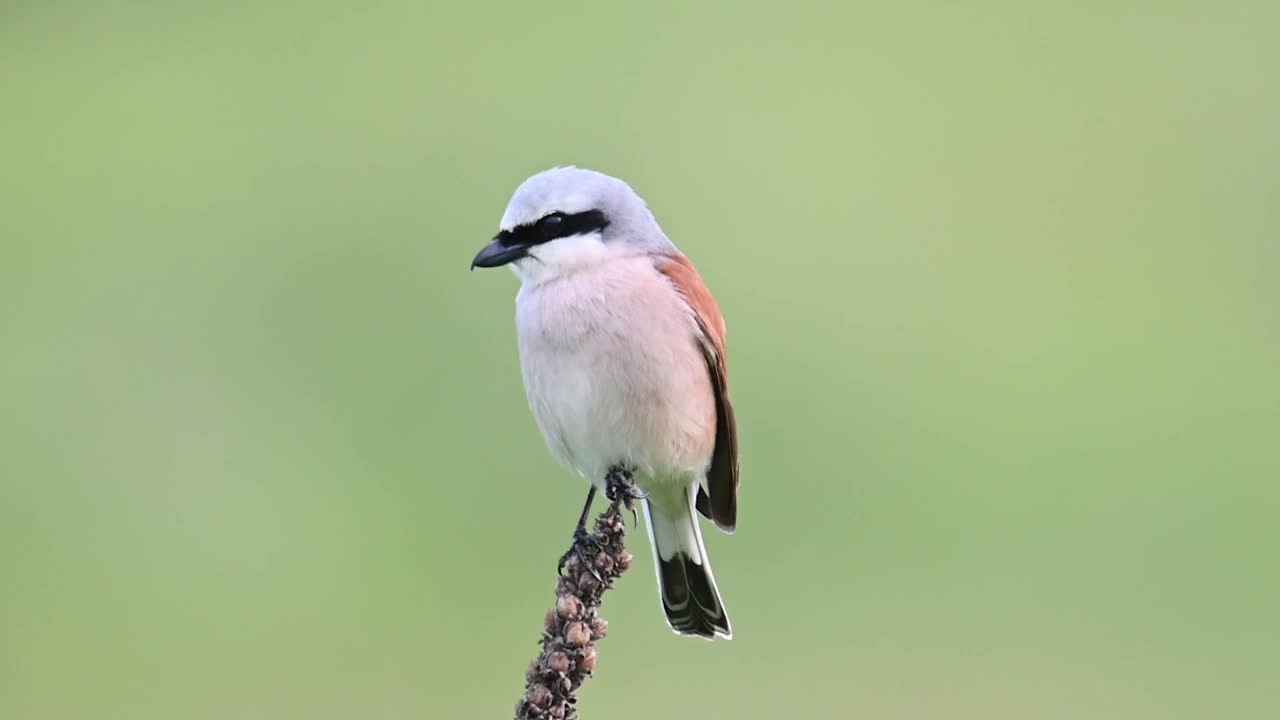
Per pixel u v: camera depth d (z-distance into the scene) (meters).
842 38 17.27
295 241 13.40
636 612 10.39
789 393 11.91
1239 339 12.95
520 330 7.84
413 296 12.59
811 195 14.48
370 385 11.74
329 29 17.36
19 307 12.95
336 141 14.94
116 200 14.31
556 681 5.77
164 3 18.22
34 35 17.53
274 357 12.16
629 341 7.55
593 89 16.00
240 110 15.68
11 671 10.19
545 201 7.72
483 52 16.62
